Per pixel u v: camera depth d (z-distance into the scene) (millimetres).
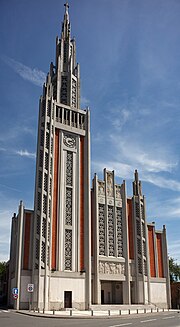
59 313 41844
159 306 60438
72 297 49938
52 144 56219
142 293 58375
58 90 64688
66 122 60094
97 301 53312
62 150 57719
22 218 50656
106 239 58281
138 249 61344
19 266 48156
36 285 46938
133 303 58469
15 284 48031
